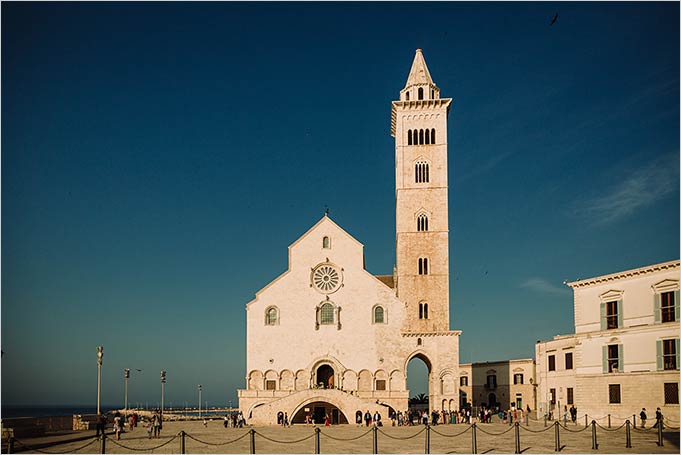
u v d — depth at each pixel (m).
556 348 92.88
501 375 135.12
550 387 94.62
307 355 100.62
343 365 100.12
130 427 88.56
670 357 68.62
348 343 100.69
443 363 99.00
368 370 99.94
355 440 65.81
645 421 70.25
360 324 101.19
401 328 100.62
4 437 59.66
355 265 102.88
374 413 90.81
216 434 75.25
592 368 77.38
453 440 64.12
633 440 59.59
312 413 96.25
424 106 108.94
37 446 57.53
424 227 106.00
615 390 74.31
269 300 102.44
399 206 106.81
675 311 68.38
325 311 102.00
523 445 57.28
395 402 97.81
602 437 62.81
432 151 108.06
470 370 140.38
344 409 91.31
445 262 104.50
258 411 92.31
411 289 104.00
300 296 102.25
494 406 130.12
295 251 103.69
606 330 75.94
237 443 64.12
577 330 79.81
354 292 102.12
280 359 100.69
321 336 101.00
